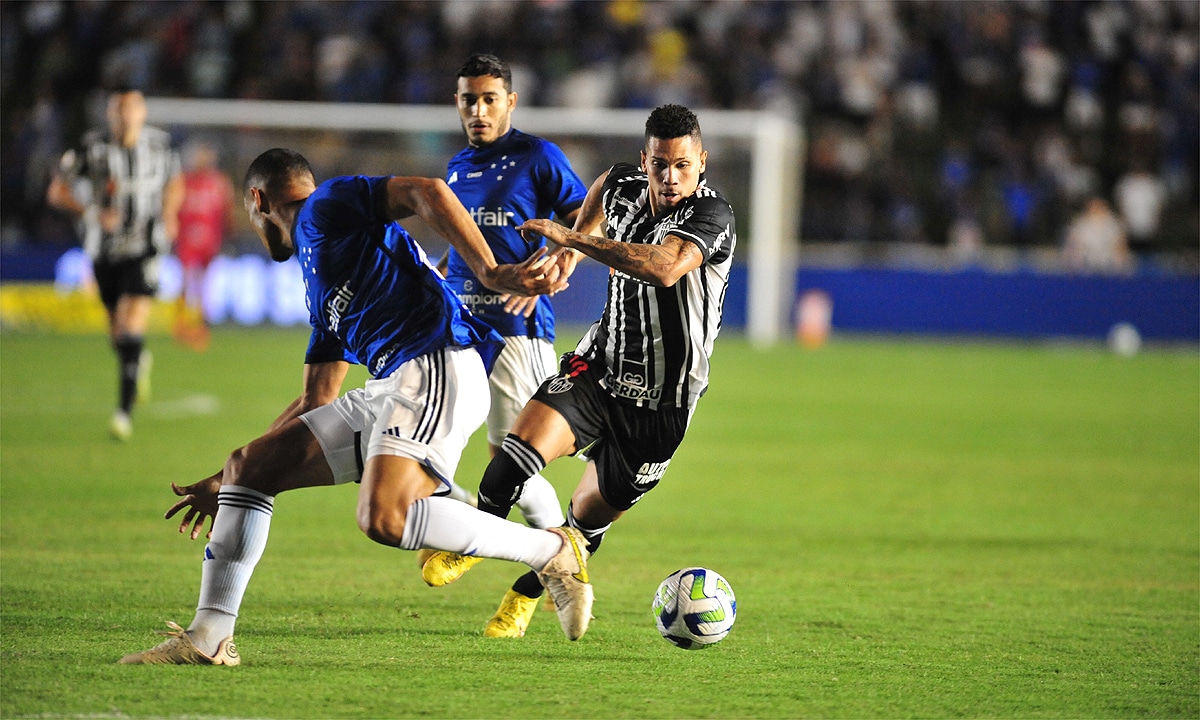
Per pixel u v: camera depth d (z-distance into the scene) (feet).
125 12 299.99
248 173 53.72
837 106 298.56
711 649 55.67
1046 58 311.68
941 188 286.46
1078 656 55.57
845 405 157.38
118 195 113.60
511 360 67.72
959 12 321.32
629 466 57.16
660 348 55.42
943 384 182.19
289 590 65.46
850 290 258.98
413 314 51.31
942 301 257.55
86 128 274.57
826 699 48.60
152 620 58.03
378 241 50.98
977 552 78.95
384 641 55.72
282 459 50.75
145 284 115.85
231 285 238.68
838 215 277.64
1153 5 327.47
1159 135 302.45
